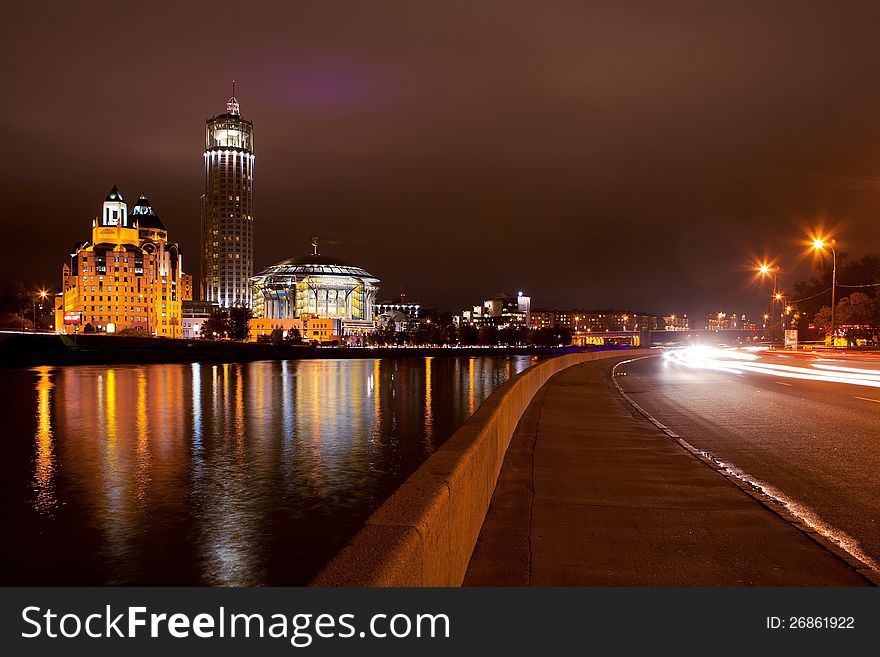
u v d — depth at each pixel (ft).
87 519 80.64
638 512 27.14
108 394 255.50
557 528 24.49
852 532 24.57
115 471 115.14
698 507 28.14
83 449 138.82
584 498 29.55
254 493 97.30
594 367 162.20
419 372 436.76
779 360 203.51
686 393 87.81
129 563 64.28
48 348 406.62
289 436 160.86
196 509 86.53
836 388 93.86
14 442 147.54
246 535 74.38
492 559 20.47
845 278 398.83
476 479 22.00
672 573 19.94
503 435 38.45
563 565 20.36
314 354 563.48
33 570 62.08
